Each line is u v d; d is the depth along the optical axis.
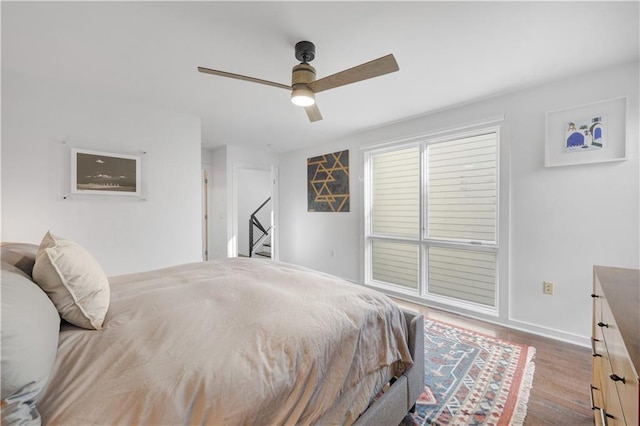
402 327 1.51
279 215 5.62
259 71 2.29
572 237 2.37
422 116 3.35
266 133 4.16
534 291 2.57
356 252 4.19
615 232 2.19
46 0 1.48
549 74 2.31
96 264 1.24
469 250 3.09
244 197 7.44
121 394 0.74
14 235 2.33
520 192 2.63
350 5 1.53
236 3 1.52
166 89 2.64
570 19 1.64
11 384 0.60
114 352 0.91
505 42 1.87
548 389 1.78
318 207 4.79
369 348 1.28
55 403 0.71
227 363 0.89
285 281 1.71
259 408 0.82
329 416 1.06
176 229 3.26
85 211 2.66
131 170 2.92
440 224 3.33
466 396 1.72
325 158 4.67
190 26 1.72
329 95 2.75
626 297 1.08
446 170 3.27
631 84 2.11
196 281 1.70
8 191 2.31
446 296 3.30
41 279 1.02
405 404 1.44
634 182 2.11
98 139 2.72
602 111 2.21
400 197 3.74
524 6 1.54
